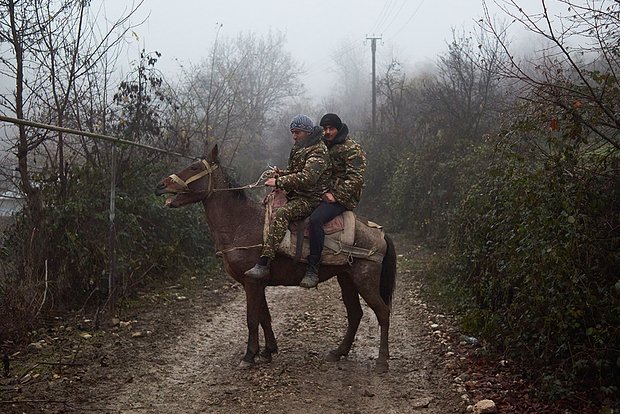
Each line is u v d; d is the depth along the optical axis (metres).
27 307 7.42
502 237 7.27
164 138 11.98
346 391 5.94
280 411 5.45
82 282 8.59
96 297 8.71
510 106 9.49
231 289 10.39
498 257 7.29
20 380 5.89
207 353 7.04
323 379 6.25
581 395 5.30
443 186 15.36
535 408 5.27
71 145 10.23
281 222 6.22
